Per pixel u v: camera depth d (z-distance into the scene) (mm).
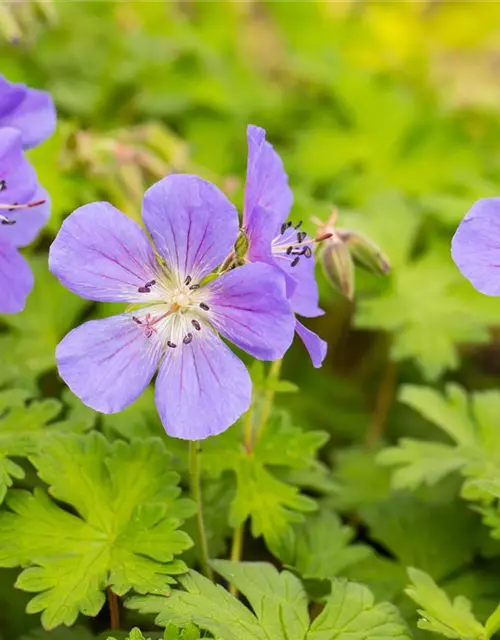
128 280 384
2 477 394
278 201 405
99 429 443
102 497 403
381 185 604
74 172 512
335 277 434
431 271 521
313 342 381
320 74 692
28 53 635
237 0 817
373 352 544
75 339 379
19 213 419
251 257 388
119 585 382
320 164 616
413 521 449
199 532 407
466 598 418
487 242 377
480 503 448
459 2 760
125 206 510
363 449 493
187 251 384
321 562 423
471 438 453
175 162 539
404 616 418
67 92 630
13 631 417
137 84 666
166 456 408
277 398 514
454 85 769
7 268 406
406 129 637
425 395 462
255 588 389
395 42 776
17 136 401
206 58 690
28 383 454
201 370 384
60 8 686
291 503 420
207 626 375
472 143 649
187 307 387
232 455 427
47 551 391
